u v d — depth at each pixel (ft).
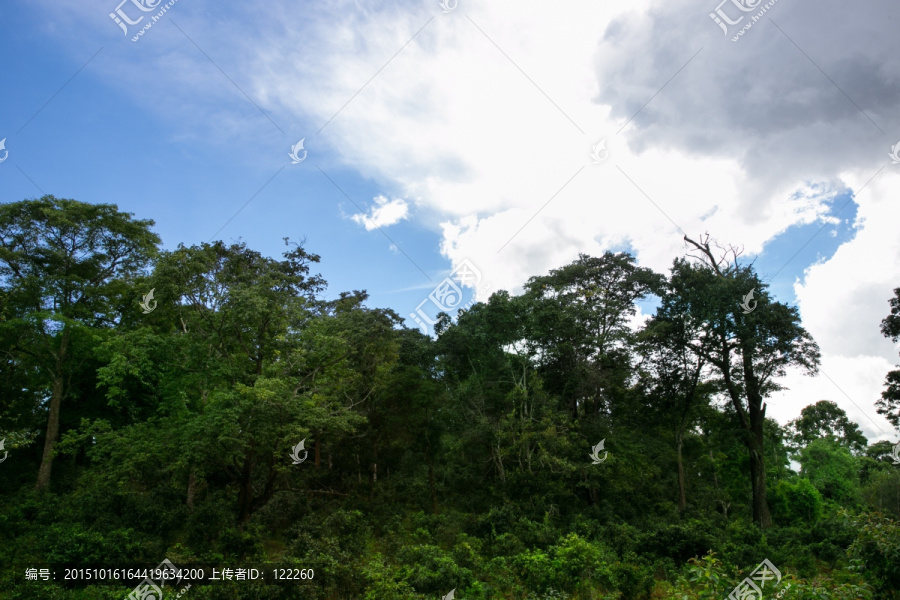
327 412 55.83
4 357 77.56
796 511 102.78
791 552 58.44
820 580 22.68
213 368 55.62
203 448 46.88
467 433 82.84
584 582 40.68
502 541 57.47
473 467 89.35
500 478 82.99
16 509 56.18
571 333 88.79
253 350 59.11
